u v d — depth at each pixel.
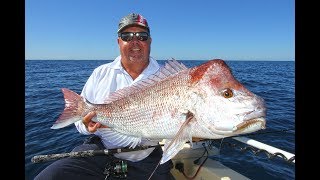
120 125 2.83
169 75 2.61
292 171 4.63
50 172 3.14
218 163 3.62
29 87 18.38
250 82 20.47
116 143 3.07
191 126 2.41
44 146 6.33
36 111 9.93
